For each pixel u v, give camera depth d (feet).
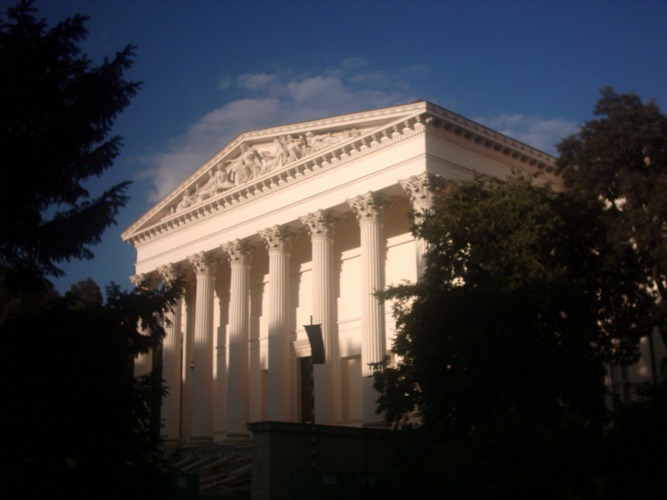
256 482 105.29
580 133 138.82
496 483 87.86
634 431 90.02
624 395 158.30
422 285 118.93
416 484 105.91
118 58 95.40
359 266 190.39
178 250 226.17
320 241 181.37
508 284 111.55
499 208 117.80
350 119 176.35
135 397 86.69
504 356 106.63
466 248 120.16
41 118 90.53
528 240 114.52
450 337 110.63
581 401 108.37
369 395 159.63
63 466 82.23
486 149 170.19
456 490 91.56
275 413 185.16
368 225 169.89
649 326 126.52
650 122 130.21
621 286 128.26
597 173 131.85
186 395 228.43
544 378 104.73
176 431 219.00
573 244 125.18
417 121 160.86
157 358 224.74
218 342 229.45
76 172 93.91
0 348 83.61
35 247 92.27
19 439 79.20
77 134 91.50
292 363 200.95
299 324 204.33
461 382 106.63
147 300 93.25
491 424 94.89
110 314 90.12
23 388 80.84
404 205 181.57
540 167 177.06
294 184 190.90
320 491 101.60
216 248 212.43
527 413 95.35
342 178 178.09
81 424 82.43
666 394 94.53
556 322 114.73
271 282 192.54
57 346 85.92
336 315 187.62
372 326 163.53
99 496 82.33
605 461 88.89
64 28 92.63
